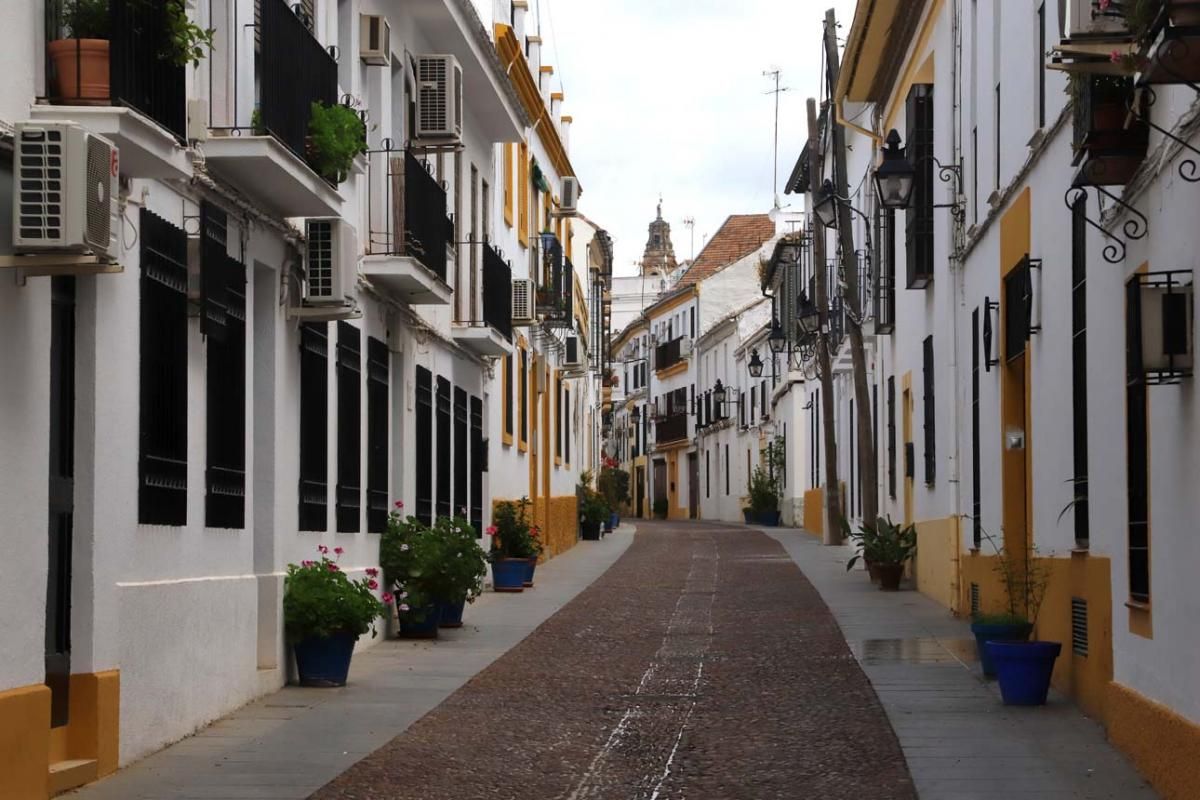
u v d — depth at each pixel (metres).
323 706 12.39
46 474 8.62
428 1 18.58
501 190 26.73
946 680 13.85
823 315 31.14
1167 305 8.52
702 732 11.39
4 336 8.16
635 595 23.61
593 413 54.41
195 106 10.73
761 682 13.98
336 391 15.41
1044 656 12.23
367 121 16.95
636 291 99.00
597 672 14.69
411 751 10.50
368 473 16.86
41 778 8.41
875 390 29.70
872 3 23.11
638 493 86.69
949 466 19.86
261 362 13.30
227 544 12.00
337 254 13.67
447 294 18.41
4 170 8.09
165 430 10.55
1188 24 7.39
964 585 19.30
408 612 17.39
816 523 43.38
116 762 9.59
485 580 24.59
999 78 16.34
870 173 29.64
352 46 16.17
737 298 70.00
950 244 19.33
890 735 11.09
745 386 60.28
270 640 13.20
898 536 24.11
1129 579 10.12
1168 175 8.99
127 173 9.48
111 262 8.23
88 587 9.28
